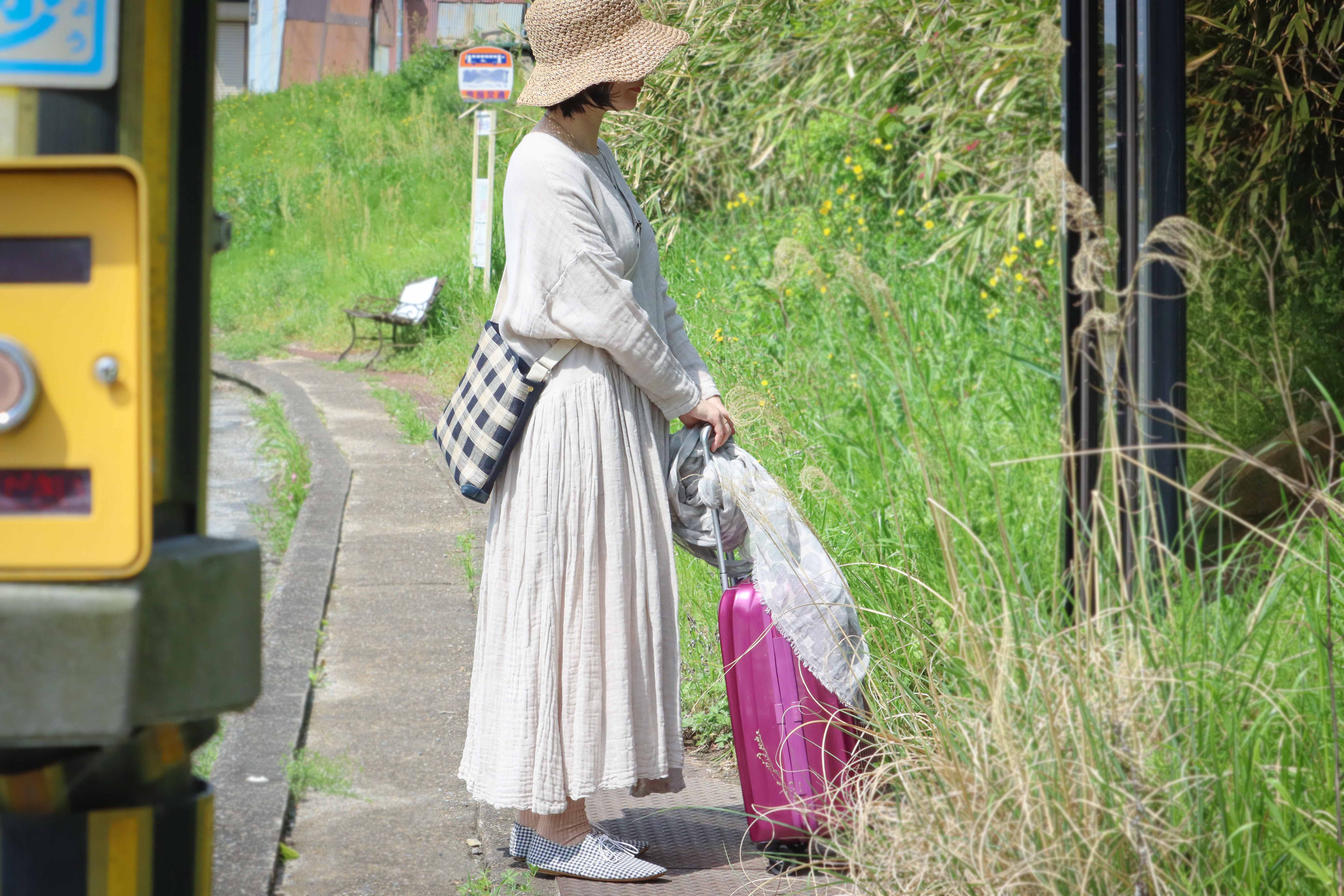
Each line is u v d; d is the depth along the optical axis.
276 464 8.58
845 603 3.04
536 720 2.96
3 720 1.11
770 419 3.35
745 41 9.76
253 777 3.56
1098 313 2.84
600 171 3.11
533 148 3.04
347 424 9.92
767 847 3.05
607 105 3.08
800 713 2.98
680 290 9.45
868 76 8.55
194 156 1.29
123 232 1.11
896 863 2.27
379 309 14.77
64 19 1.21
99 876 1.24
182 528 1.31
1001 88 7.21
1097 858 2.09
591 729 2.96
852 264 2.84
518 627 2.99
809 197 9.64
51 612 1.11
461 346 12.36
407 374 12.84
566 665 2.97
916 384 5.34
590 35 3.04
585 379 3.01
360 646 4.89
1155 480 2.99
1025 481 4.31
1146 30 3.00
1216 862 2.20
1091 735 2.23
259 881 2.95
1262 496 3.58
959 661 2.86
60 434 1.11
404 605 5.43
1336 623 2.63
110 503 1.11
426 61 25.12
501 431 2.99
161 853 1.26
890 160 8.94
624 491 3.03
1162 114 3.01
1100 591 2.63
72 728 1.11
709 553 3.27
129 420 1.11
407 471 8.23
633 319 2.97
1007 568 2.81
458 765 3.81
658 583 3.09
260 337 14.97
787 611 2.88
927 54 7.76
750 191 10.53
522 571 2.98
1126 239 3.08
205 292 1.31
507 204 3.08
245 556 1.25
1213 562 3.00
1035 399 5.31
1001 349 6.06
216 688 1.22
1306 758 2.39
